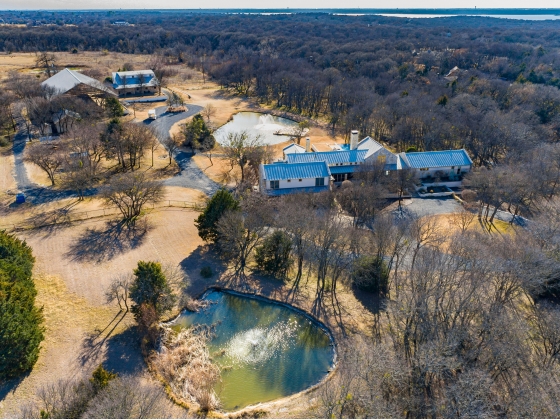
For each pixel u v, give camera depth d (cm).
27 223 6506
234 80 16625
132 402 3122
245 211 6488
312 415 3450
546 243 5025
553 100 11462
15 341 3659
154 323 4488
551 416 2852
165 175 8594
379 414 2884
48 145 9394
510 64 16938
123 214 6800
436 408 3078
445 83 14250
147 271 4438
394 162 8312
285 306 5038
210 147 10156
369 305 5009
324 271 5216
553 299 4828
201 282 5334
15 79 13912
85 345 4206
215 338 4553
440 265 4509
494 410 3064
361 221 6544
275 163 7775
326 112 14088
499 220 6944
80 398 3147
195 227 6594
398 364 3416
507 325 3691
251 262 5838
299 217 5400
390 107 11412
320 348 4447
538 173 7362
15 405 3472
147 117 12400
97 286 5100
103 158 9225
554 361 3612
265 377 4078
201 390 3816
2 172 8431
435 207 7456
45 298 4828
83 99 12256
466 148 9981
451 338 3625
